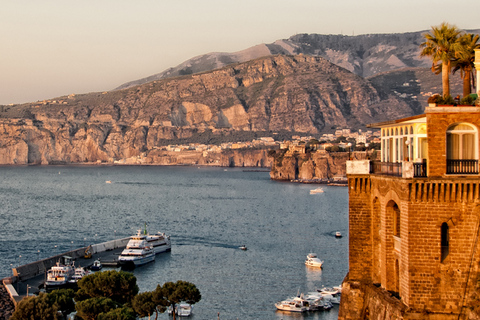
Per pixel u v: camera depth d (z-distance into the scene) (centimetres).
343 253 18662
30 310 9631
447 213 4112
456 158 4266
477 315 3984
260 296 13412
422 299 4128
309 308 12338
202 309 12406
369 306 4828
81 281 10606
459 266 4106
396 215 4619
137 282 14925
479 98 4344
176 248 19950
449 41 5112
